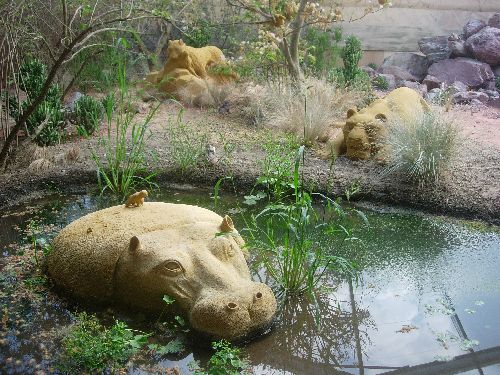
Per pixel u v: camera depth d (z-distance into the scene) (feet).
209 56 33.06
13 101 25.63
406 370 12.59
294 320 14.35
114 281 13.84
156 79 31.60
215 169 22.41
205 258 13.60
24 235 18.34
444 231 18.84
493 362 12.68
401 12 42.32
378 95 34.01
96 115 24.93
